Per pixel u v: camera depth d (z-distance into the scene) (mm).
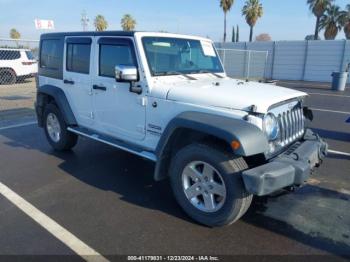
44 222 3391
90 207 3721
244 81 4391
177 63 4215
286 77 25609
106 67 4355
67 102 5215
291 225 3361
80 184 4363
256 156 3146
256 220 3447
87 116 4883
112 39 4156
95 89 4562
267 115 3109
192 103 3393
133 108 4023
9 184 4355
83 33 4703
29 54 17000
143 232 3219
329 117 9117
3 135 6855
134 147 4172
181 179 3402
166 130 3414
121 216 3525
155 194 4066
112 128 4457
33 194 4059
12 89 14469
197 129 3102
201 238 3123
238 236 3160
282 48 25312
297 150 3348
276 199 3922
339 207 3754
